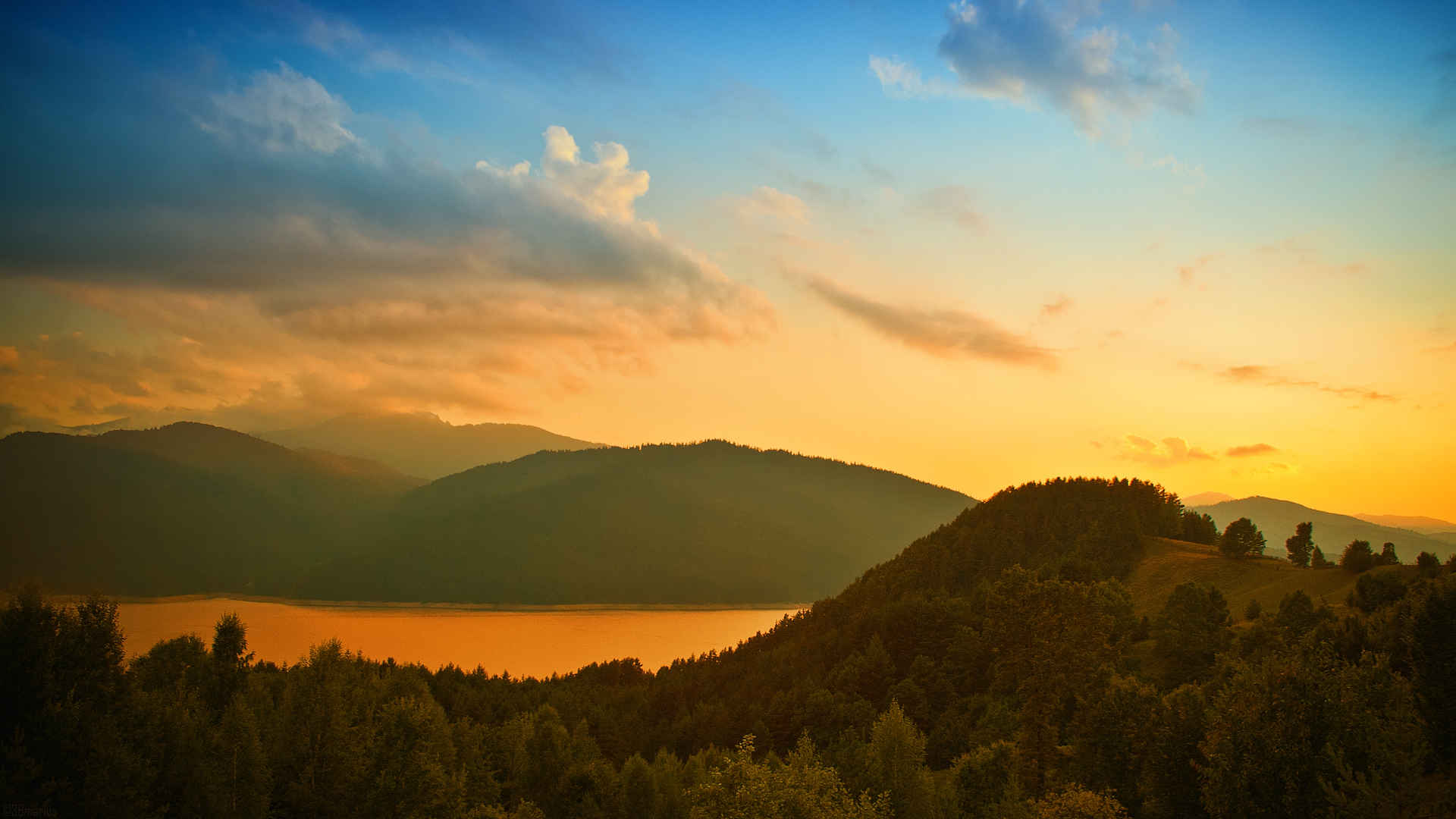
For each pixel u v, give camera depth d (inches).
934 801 2910.9
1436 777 1803.6
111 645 2810.0
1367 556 5265.8
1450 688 1919.3
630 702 6781.5
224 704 4301.2
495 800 3742.6
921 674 5383.9
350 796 3245.6
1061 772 2898.6
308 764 3307.1
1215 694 2628.0
